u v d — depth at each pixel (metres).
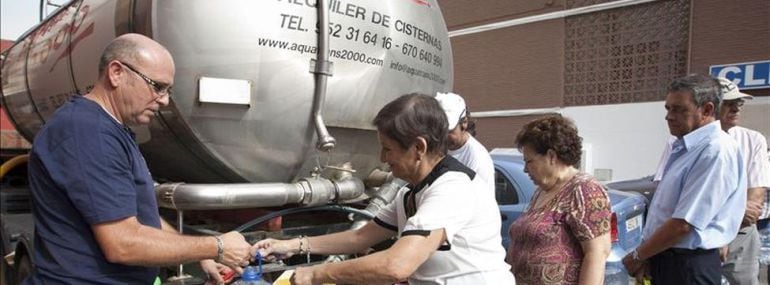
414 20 3.27
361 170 3.31
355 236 2.14
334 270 1.68
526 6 9.82
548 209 2.11
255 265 2.32
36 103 4.19
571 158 2.15
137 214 1.88
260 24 2.68
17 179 6.45
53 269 1.76
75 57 3.28
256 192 2.69
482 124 10.55
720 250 2.82
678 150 2.57
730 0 7.71
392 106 1.74
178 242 1.84
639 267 2.65
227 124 2.70
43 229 1.78
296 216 3.41
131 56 1.84
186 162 2.95
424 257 1.61
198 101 2.61
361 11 2.97
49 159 1.72
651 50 8.56
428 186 1.74
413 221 1.64
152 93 1.88
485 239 1.76
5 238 4.58
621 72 8.87
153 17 2.59
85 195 1.69
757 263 3.38
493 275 1.76
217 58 2.62
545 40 9.64
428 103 1.73
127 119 1.88
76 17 3.48
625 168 8.80
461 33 10.79
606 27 8.98
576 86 9.34
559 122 2.17
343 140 3.07
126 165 1.81
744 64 7.57
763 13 7.43
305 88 2.80
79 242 1.76
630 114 8.72
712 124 2.45
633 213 4.15
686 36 8.24
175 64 2.57
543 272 2.04
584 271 1.98
